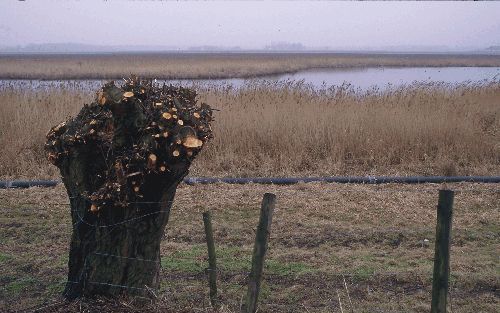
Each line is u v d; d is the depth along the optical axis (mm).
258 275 4258
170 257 6426
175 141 4285
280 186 9680
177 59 78625
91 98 14641
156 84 5004
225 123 12023
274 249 6703
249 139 11688
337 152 11516
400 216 7965
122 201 4391
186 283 5762
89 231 4543
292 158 11234
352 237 7055
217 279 5863
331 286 5742
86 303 4496
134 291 4547
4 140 11328
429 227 7520
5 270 6023
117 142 4441
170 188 4516
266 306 5312
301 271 6062
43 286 5652
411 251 6684
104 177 4488
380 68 65688
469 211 8250
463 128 12305
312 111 13125
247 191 9125
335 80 41656
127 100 4398
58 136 4656
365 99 15000
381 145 11680
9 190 9172
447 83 18500
